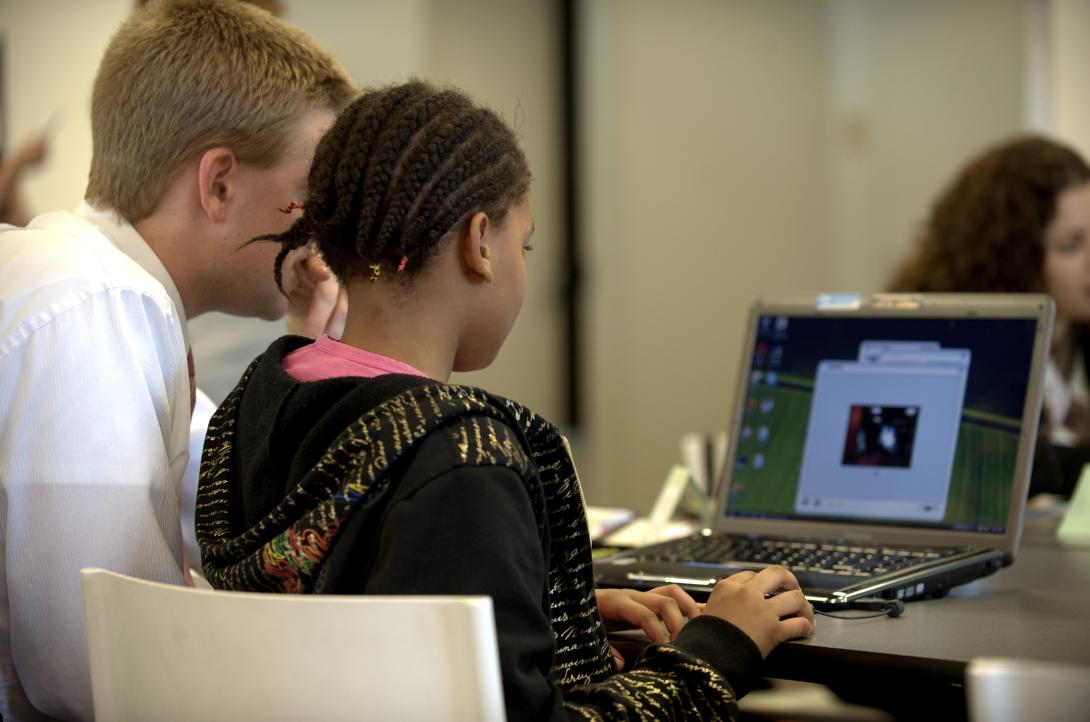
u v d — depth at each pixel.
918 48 5.64
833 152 6.02
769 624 1.12
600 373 5.23
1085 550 1.79
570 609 1.12
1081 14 4.13
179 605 0.91
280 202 1.51
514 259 1.16
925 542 1.60
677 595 1.28
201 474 1.22
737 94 5.65
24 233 1.42
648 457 5.37
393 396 1.03
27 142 3.22
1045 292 2.88
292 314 1.77
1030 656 1.07
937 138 5.58
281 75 1.49
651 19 5.32
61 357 1.29
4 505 1.29
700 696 1.03
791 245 5.88
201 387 2.51
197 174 1.48
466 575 0.94
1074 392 2.95
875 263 5.87
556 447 1.12
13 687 1.39
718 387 5.66
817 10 5.95
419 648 0.82
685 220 5.46
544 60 5.22
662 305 5.40
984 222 2.89
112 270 1.35
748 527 1.73
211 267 1.51
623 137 5.23
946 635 1.16
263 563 1.03
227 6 1.53
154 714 0.96
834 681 1.12
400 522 0.95
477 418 1.02
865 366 1.72
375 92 1.18
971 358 1.65
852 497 1.67
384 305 1.13
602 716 0.98
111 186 1.49
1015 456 1.58
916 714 1.25
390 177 1.10
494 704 0.81
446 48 4.70
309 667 0.86
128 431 1.29
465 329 1.15
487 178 1.12
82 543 1.26
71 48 3.12
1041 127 4.87
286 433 1.08
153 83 1.46
